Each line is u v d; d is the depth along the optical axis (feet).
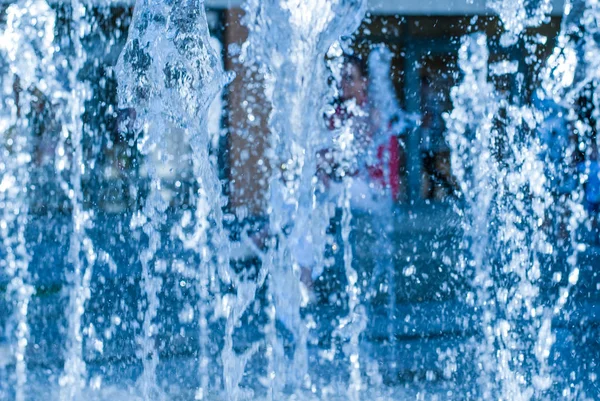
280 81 15.47
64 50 23.27
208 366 14.07
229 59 30.91
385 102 31.17
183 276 20.08
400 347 15.03
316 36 15.03
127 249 22.71
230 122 30.71
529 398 11.99
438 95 32.83
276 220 15.67
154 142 14.93
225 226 28.12
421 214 24.61
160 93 14.20
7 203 22.48
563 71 19.10
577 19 18.65
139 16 14.08
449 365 13.75
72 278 19.35
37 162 25.85
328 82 18.38
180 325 16.94
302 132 15.76
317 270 19.07
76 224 19.36
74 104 20.54
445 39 33.27
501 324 16.07
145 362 14.30
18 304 18.28
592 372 13.10
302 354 13.84
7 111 21.74
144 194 26.63
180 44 14.06
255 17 15.25
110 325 17.03
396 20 33.40
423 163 27.76
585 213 21.79
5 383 13.00
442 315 17.25
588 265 20.89
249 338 15.98
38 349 15.21
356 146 21.52
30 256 21.66
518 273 17.97
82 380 13.12
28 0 19.58
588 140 20.72
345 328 16.65
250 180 30.76
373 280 20.77
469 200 19.70
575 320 16.34
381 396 12.20
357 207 21.39
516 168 19.88
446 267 21.33
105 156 27.40
